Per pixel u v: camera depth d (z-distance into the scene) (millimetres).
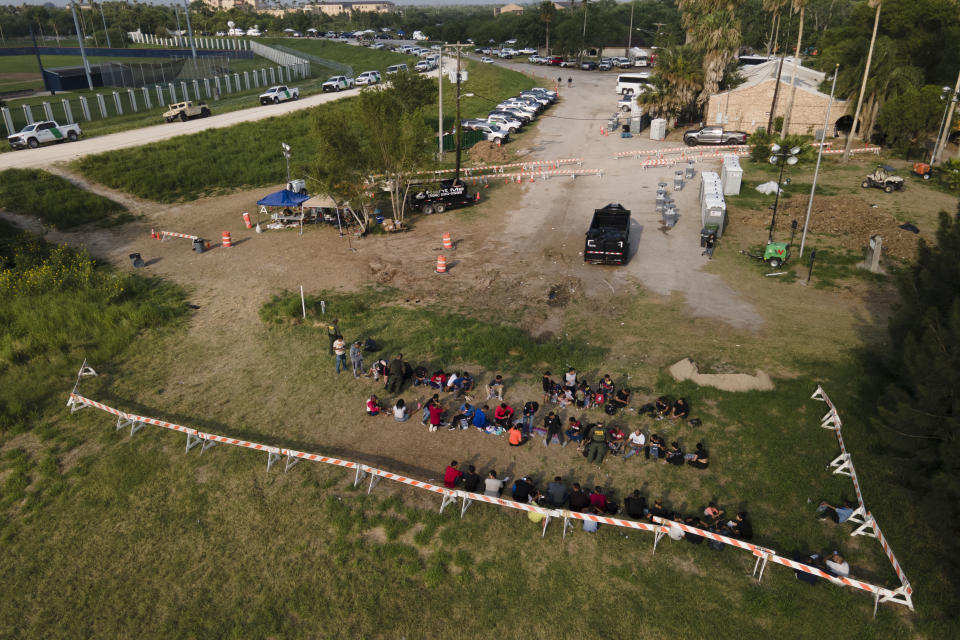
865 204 32469
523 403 17531
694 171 41219
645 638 10859
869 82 44594
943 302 12430
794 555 12109
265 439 16375
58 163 40500
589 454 15047
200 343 21578
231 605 11797
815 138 49812
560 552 12664
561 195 37750
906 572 11781
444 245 29641
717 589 11703
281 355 20578
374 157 30609
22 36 165625
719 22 50938
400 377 18031
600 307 23312
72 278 26031
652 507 13586
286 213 34938
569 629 11055
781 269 25844
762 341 20188
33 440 16703
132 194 38562
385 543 13008
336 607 11617
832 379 17656
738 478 14359
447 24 141375
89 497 14555
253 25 170000
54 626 11586
